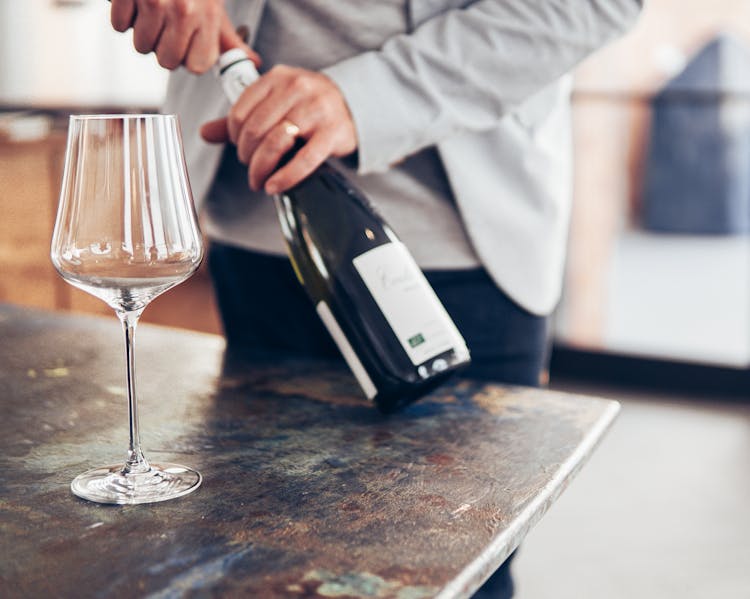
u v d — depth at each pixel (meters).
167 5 0.86
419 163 1.07
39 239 2.58
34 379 0.91
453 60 0.94
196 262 0.64
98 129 0.61
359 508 0.62
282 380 0.91
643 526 2.14
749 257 3.05
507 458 0.72
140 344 1.02
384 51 0.94
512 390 0.89
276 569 0.54
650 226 3.12
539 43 0.95
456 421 0.80
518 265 1.10
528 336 1.15
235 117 0.85
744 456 2.54
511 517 0.61
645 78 3.03
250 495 0.64
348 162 1.07
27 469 0.69
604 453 2.54
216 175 1.14
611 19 0.97
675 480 2.38
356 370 0.82
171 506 0.62
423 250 1.10
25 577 0.53
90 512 0.61
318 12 1.05
